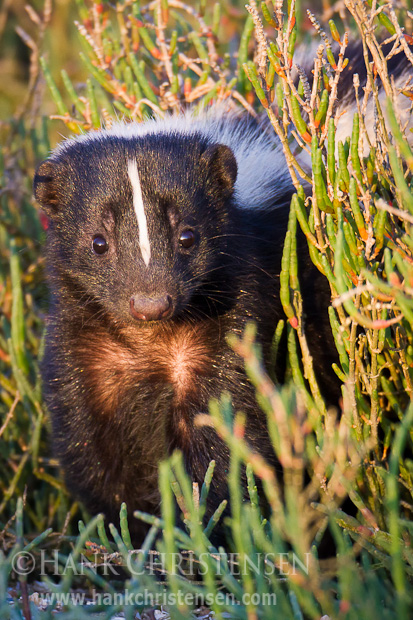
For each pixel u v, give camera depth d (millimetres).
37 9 18000
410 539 6934
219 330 8664
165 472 5602
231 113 10609
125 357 8844
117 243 7949
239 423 6410
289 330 8094
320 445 7309
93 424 9078
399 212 6598
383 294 6680
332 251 7766
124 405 8961
